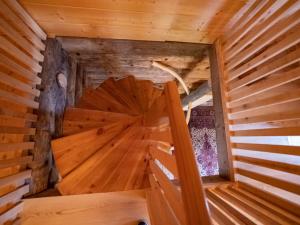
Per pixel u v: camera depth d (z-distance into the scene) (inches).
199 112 205.9
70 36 78.7
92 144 64.4
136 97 97.8
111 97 93.1
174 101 30.0
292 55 47.2
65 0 57.9
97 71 124.4
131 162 66.6
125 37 81.5
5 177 46.5
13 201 52.1
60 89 78.6
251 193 60.9
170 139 33.4
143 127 69.4
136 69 123.0
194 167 23.6
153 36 81.4
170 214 34.9
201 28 75.5
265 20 56.7
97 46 88.7
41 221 56.4
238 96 68.9
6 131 46.6
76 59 103.0
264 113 60.0
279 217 46.3
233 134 71.8
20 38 54.8
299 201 51.9
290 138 75.8
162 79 141.8
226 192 63.7
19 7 56.8
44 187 64.0
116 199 63.1
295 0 47.0
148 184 65.8
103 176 63.9
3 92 45.1
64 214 58.5
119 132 67.6
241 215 49.2
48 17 65.1
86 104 89.0
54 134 71.9
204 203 21.1
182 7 63.3
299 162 59.7
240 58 68.2
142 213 64.0
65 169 61.2
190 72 126.9
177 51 97.0
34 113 62.1
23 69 54.6
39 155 62.2
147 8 63.3
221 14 67.1
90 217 60.4
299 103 58.0
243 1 60.6
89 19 68.0
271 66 53.9
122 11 64.4
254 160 61.6
